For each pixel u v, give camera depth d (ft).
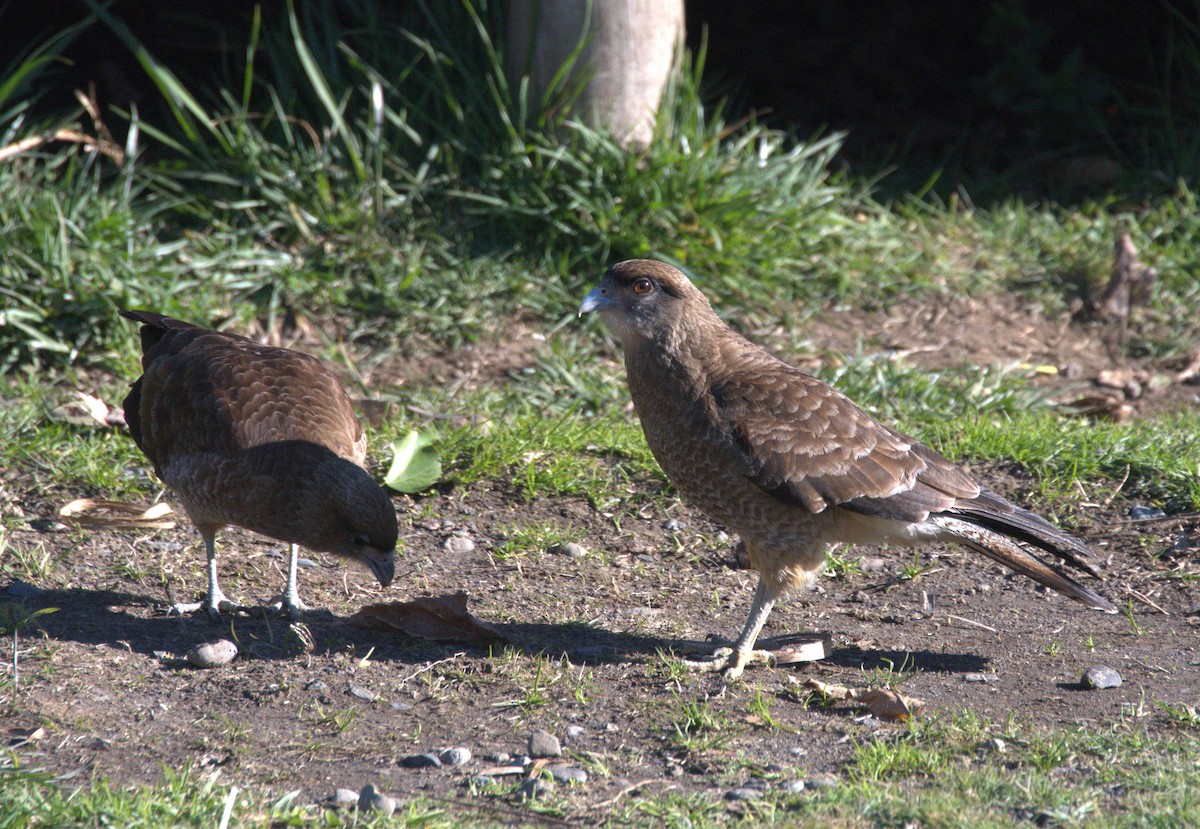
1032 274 49.60
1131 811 19.42
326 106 46.62
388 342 42.91
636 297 26.84
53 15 55.21
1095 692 24.66
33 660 24.82
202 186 46.65
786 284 46.85
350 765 21.70
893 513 25.88
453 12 49.16
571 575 30.30
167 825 18.92
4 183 42.70
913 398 40.01
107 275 40.55
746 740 22.66
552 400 39.68
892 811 19.54
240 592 28.84
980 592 30.09
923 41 63.00
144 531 31.22
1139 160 56.85
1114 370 44.83
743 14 62.90
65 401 36.76
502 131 46.68
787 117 58.54
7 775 19.93
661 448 27.37
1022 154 57.98
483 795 20.62
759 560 26.76
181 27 55.36
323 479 25.66
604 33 45.24
